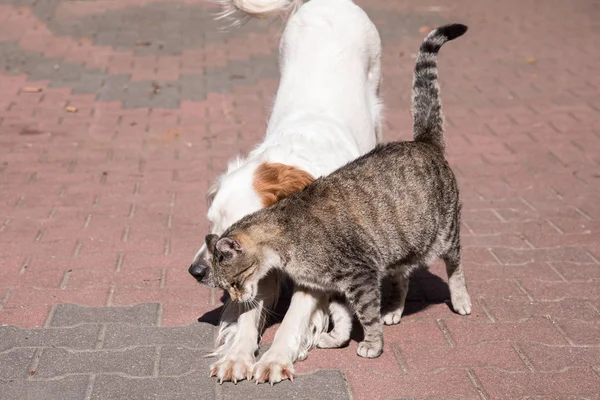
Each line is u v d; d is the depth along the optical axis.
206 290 4.97
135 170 7.00
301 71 5.61
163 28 11.48
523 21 11.96
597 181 6.86
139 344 4.32
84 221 5.98
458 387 3.94
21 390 3.85
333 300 4.36
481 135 7.95
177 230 5.85
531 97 9.00
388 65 10.04
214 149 7.52
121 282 5.04
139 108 8.56
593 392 3.90
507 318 4.66
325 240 4.09
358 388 3.93
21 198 6.36
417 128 4.93
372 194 4.28
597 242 5.71
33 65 9.80
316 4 5.93
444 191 4.61
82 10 12.24
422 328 4.56
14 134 7.77
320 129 4.98
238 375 3.95
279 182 4.28
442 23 11.81
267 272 4.23
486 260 5.44
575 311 4.74
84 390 3.87
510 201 6.48
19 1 12.54
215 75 9.62
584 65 10.05
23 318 4.56
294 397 3.85
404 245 4.36
